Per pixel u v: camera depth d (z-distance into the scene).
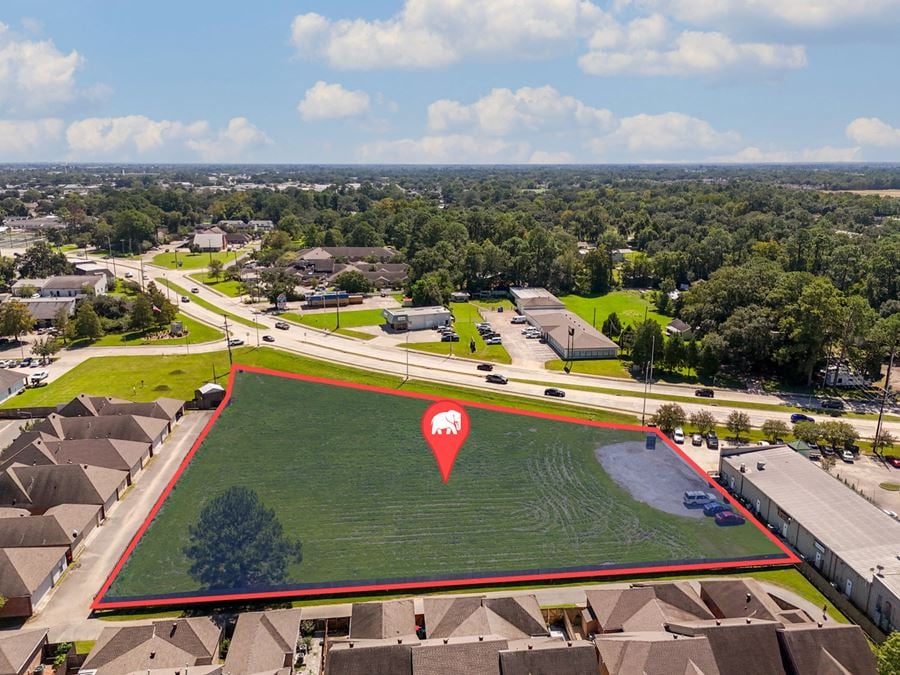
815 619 56.66
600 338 136.25
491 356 132.75
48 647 51.91
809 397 113.31
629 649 47.78
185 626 51.41
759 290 134.12
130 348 136.50
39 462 77.19
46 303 157.12
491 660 47.28
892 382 120.94
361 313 168.88
